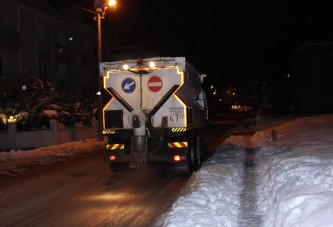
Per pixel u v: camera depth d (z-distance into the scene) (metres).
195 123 14.12
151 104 12.62
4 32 31.39
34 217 8.27
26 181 12.45
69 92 35.50
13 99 26.84
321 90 49.22
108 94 12.95
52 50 38.06
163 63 12.48
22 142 23.23
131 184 11.56
